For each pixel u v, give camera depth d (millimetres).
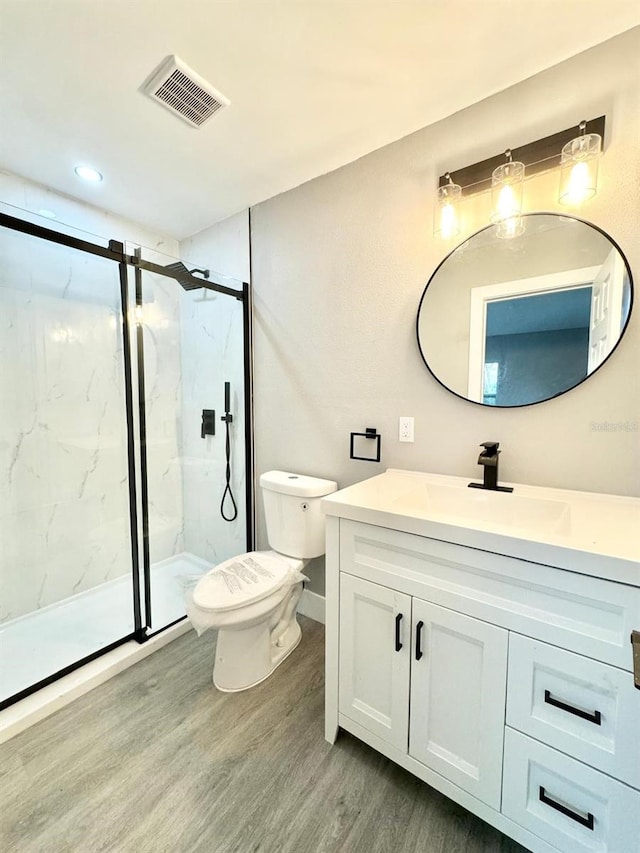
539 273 1317
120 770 1233
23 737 1354
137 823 1080
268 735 1367
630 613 778
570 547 836
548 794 909
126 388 2186
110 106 1413
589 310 1236
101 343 2250
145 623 1987
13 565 1969
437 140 1502
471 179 1412
